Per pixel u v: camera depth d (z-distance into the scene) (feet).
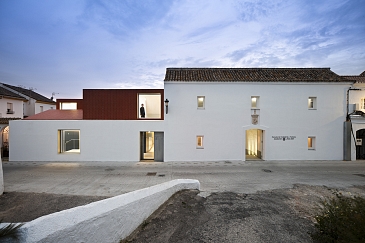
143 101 62.44
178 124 48.98
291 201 22.70
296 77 51.67
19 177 34.01
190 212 19.02
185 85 49.21
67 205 18.89
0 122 53.16
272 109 49.96
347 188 28.37
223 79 49.52
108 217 13.08
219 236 15.21
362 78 56.65
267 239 14.83
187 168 41.86
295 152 50.01
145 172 38.40
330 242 13.02
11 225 9.57
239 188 28.35
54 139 48.11
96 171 38.88
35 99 90.58
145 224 16.51
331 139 50.26
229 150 49.52
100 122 48.55
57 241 10.19
